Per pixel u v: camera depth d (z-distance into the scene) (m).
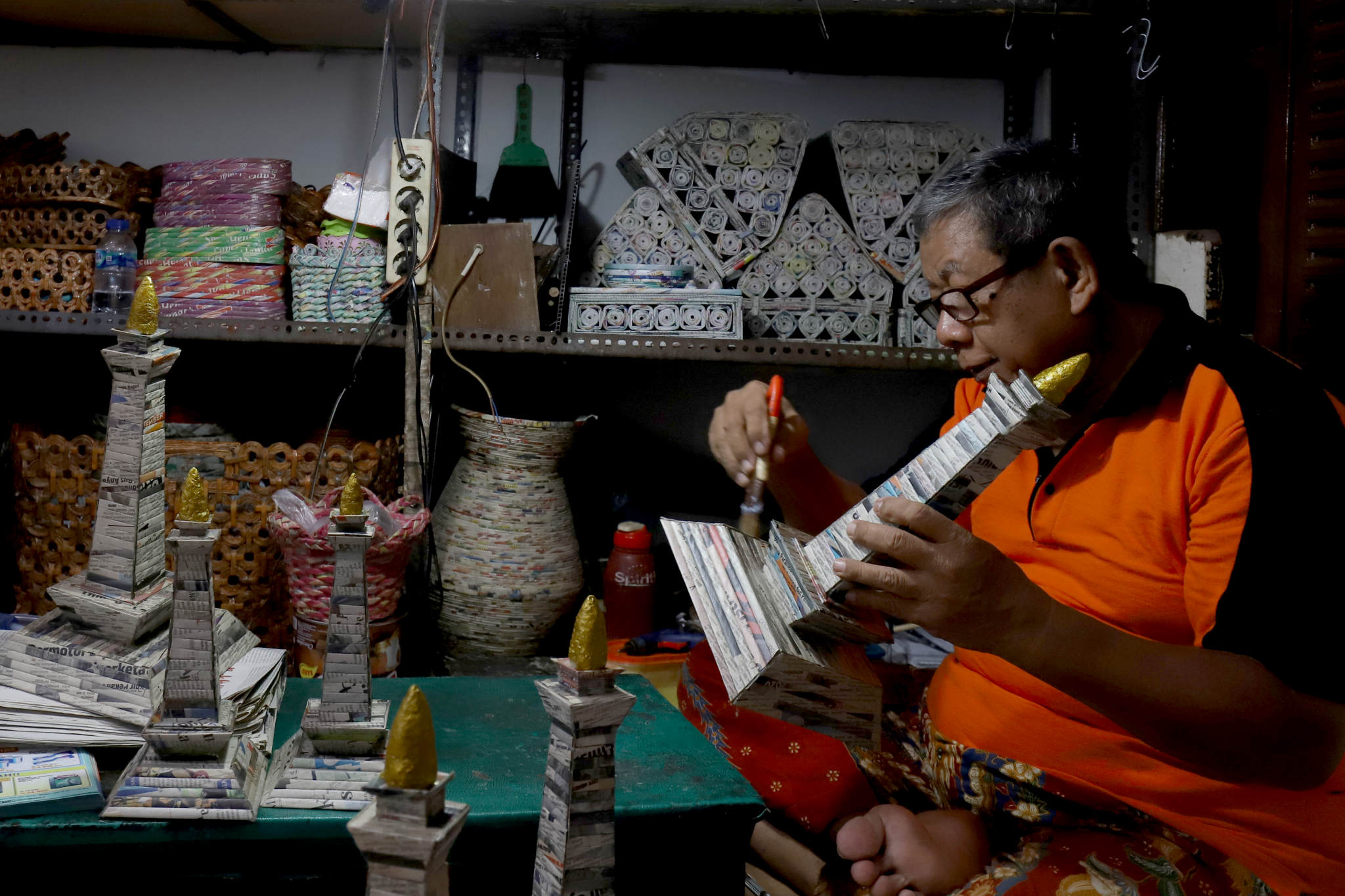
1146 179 2.06
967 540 0.92
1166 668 0.96
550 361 2.38
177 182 2.01
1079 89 2.24
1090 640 0.97
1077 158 1.12
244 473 1.85
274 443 1.97
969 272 1.11
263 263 1.99
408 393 1.94
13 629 1.14
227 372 2.34
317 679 1.34
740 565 1.01
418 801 0.54
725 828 1.00
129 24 2.18
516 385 2.38
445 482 2.33
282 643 1.92
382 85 2.01
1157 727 0.99
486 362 2.37
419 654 2.02
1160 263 2.04
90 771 0.92
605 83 2.34
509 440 1.94
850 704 0.95
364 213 1.96
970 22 2.00
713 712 1.44
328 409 2.27
